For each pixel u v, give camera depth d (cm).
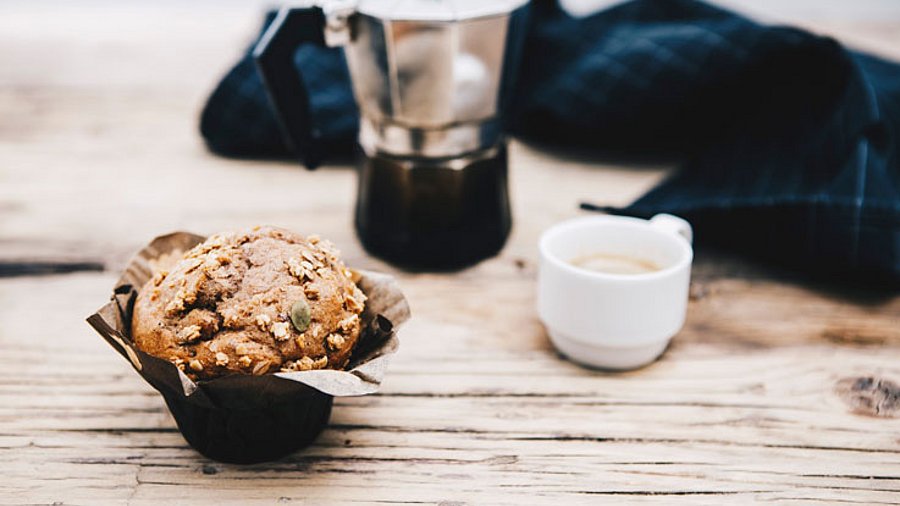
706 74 72
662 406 54
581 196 71
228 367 48
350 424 53
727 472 51
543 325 60
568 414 54
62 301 61
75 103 84
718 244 66
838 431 53
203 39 99
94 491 49
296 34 60
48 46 96
